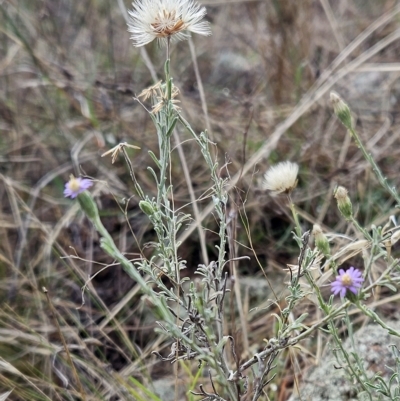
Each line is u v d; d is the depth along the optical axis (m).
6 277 2.05
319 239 1.10
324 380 1.50
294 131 2.55
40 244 2.21
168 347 1.86
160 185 1.18
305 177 2.36
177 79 2.79
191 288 1.12
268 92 2.89
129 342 1.76
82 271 1.94
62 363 1.73
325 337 1.72
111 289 2.07
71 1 3.24
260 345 1.81
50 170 2.54
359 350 1.53
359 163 2.36
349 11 3.49
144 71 2.95
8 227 2.21
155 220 1.15
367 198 2.27
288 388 1.65
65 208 2.38
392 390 1.37
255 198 2.24
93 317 1.98
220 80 3.21
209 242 2.19
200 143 1.22
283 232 2.25
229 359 1.67
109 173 2.37
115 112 2.47
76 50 3.17
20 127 2.61
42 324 1.87
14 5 2.67
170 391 1.70
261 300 1.99
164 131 1.18
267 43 3.00
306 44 2.84
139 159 2.44
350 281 1.02
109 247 0.89
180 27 1.15
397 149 2.45
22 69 2.67
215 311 1.01
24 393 1.56
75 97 2.65
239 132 2.54
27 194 2.43
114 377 1.64
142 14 1.17
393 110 2.69
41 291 1.95
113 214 2.27
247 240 2.17
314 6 3.12
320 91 2.44
